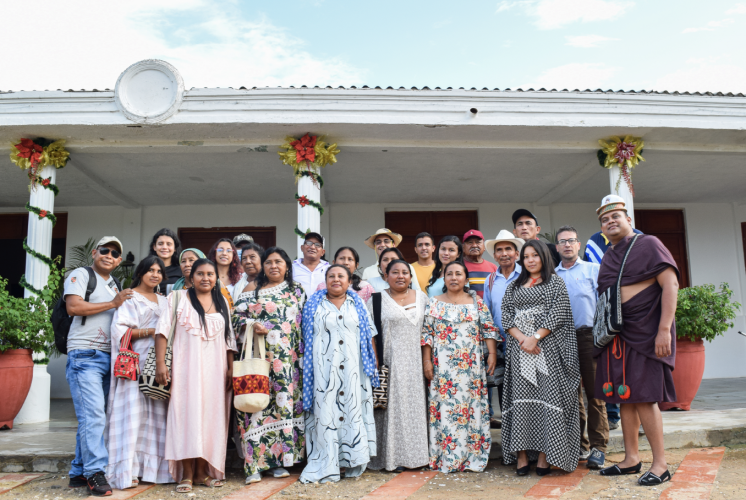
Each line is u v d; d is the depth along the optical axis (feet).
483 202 29.89
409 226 30.12
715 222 30.81
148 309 12.90
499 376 14.94
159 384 12.21
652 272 12.19
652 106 20.04
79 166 22.70
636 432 12.78
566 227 15.08
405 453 13.38
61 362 27.32
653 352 12.13
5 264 29.22
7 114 18.92
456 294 14.40
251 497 11.59
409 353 13.89
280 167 23.41
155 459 12.44
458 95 19.53
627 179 20.85
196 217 29.35
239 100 19.07
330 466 12.58
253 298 13.48
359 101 19.29
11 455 13.97
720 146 22.00
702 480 12.22
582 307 14.37
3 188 25.77
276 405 12.95
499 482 12.54
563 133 20.40
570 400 12.83
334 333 13.32
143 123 18.95
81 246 28.81
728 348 29.63
